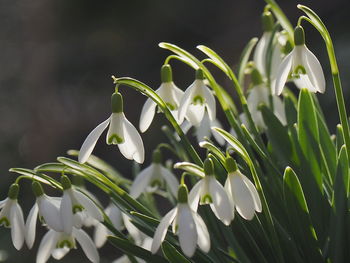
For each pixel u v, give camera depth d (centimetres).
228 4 397
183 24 400
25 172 129
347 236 127
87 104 416
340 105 127
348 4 330
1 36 450
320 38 327
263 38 137
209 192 125
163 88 130
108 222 129
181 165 125
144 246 135
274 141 132
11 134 426
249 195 125
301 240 128
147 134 356
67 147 411
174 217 124
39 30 434
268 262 129
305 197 130
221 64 129
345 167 127
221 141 135
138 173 139
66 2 412
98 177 129
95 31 414
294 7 350
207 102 128
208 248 124
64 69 424
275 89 128
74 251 308
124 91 402
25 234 129
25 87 439
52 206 128
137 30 404
